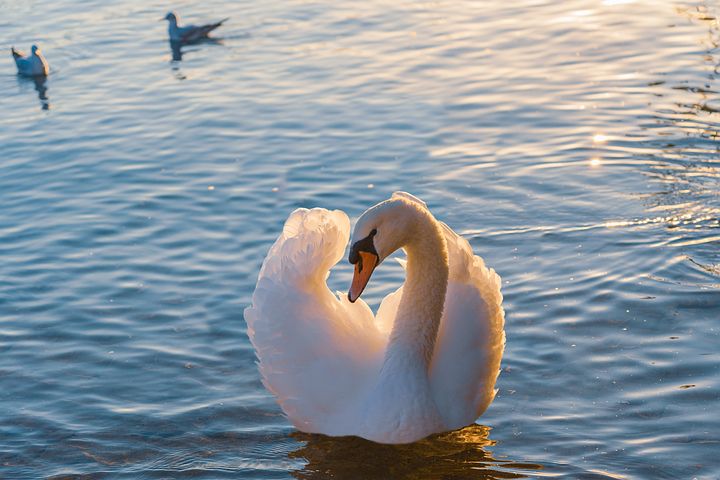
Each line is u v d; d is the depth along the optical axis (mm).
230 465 7570
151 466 7602
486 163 13898
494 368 7930
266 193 13266
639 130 14805
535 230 11711
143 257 11547
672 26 19875
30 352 9500
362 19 22109
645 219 11828
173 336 9727
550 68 17922
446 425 7797
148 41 22047
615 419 7965
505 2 22641
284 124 15992
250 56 20172
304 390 7781
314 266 7855
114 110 17531
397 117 15945
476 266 7965
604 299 9953
